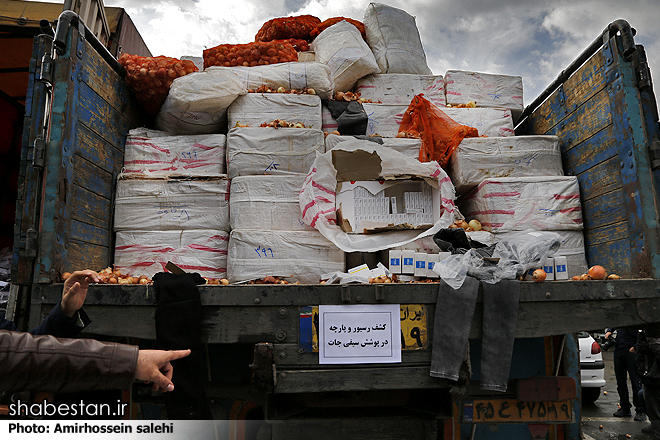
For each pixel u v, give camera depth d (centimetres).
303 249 259
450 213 264
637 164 229
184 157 299
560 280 220
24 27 384
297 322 193
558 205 275
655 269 216
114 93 283
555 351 255
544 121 337
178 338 187
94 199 254
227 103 303
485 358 193
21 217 212
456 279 199
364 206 270
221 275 271
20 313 206
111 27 458
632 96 236
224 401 236
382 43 405
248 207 269
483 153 300
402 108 357
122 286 198
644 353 347
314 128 302
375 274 236
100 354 104
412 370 193
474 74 386
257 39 444
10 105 500
